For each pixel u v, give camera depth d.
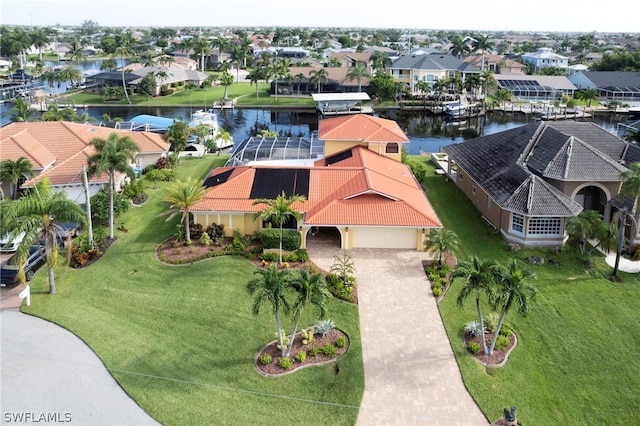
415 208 46.41
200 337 34.28
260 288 31.52
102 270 42.75
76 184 55.34
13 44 180.25
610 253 45.97
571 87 144.25
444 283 40.31
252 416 27.92
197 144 85.44
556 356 33.16
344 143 62.09
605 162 49.88
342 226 45.22
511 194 47.25
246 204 47.47
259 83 167.38
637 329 35.59
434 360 32.34
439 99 136.88
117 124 85.94
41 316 36.47
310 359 32.22
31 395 28.95
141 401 28.69
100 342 33.62
